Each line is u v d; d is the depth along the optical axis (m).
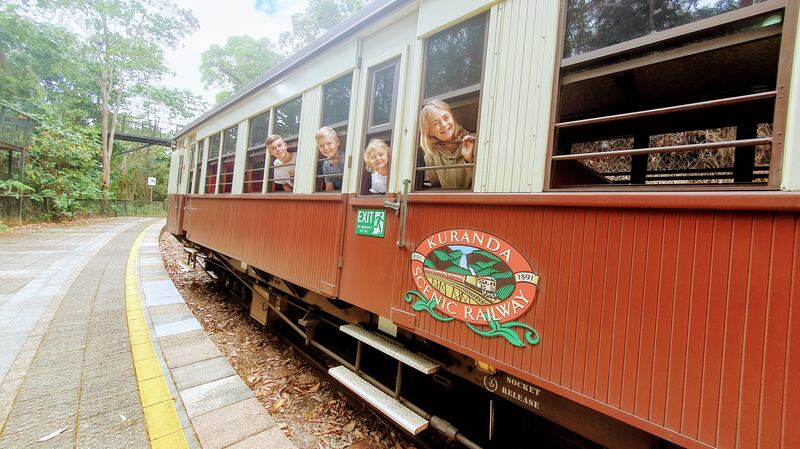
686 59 1.76
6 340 3.43
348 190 2.75
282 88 3.84
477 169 1.89
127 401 2.58
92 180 19.03
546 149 1.62
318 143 3.11
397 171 2.36
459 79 2.12
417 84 2.26
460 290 1.88
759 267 1.09
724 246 1.15
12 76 15.25
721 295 1.15
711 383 1.16
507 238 1.70
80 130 18.31
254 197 4.10
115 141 25.41
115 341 3.61
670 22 1.52
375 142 2.56
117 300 4.96
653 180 2.99
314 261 3.01
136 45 21.77
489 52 1.88
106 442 2.14
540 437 2.28
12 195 12.44
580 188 1.54
